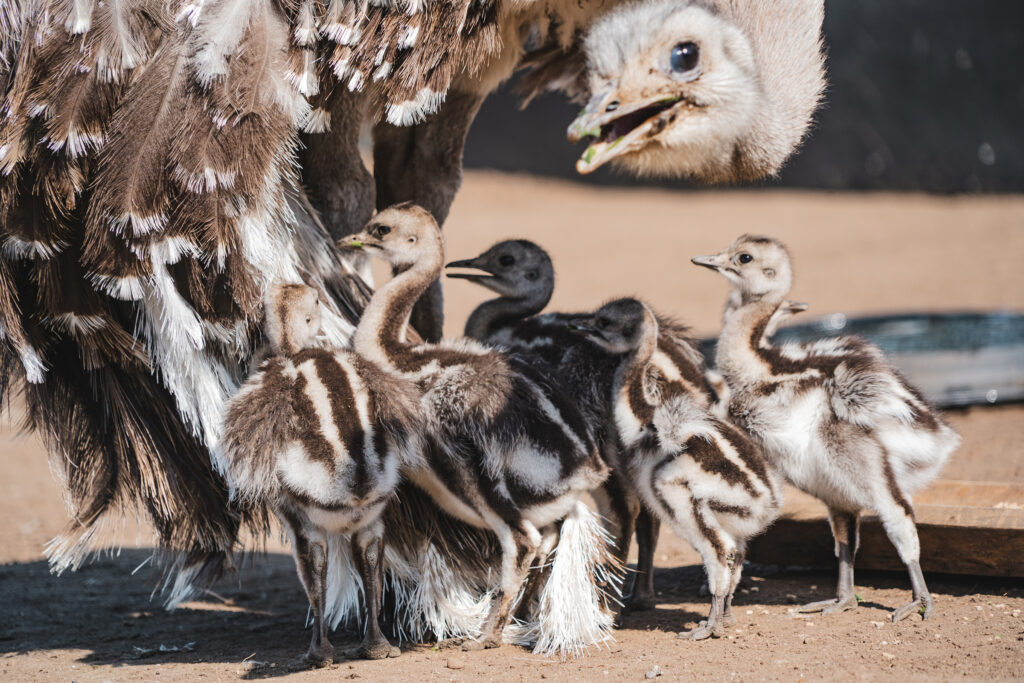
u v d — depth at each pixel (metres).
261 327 10.14
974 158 61.72
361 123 10.98
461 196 55.00
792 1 9.06
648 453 9.89
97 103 9.59
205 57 9.58
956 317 22.28
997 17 65.50
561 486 9.57
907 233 44.41
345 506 9.15
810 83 9.23
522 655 9.63
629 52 8.23
